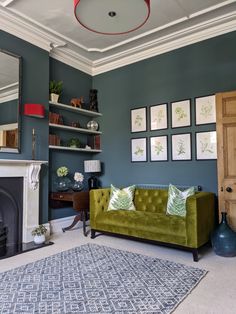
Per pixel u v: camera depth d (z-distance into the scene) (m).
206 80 3.82
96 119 5.17
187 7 3.27
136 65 4.62
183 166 3.99
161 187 4.13
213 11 3.35
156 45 4.25
